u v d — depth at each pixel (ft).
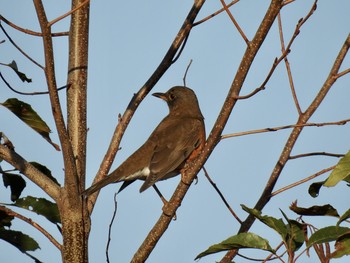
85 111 33.99
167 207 31.12
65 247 31.22
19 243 34.17
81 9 34.78
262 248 26.43
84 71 34.47
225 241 26.55
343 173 24.73
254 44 28.91
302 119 34.42
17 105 32.37
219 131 30.32
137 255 31.24
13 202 35.68
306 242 26.71
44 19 28.07
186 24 37.70
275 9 28.32
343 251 26.02
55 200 31.53
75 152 33.06
